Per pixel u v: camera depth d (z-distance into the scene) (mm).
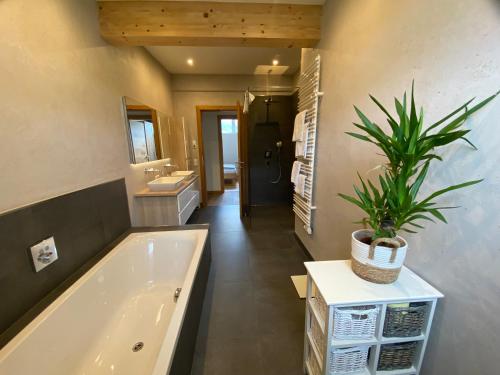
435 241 979
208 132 5617
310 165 2365
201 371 1310
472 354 838
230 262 2508
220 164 5754
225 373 1301
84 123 1714
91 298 1438
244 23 2027
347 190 1721
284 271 2332
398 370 1053
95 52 1893
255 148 4516
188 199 3334
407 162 875
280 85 4379
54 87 1420
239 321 1676
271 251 2764
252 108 4363
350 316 964
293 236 3197
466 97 832
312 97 2279
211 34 2020
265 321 1676
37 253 1216
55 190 1404
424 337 994
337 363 1024
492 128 741
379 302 931
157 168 3316
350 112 1646
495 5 718
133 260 1949
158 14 1974
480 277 799
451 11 868
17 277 1114
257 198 4703
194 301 1406
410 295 943
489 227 764
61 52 1493
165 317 1643
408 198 885
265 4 2014
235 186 6695
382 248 963
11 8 1148
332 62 1905
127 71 2492
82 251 1602
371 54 1387
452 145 888
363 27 1463
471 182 749
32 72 1261
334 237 1956
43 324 1084
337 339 1001
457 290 887
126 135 2412
